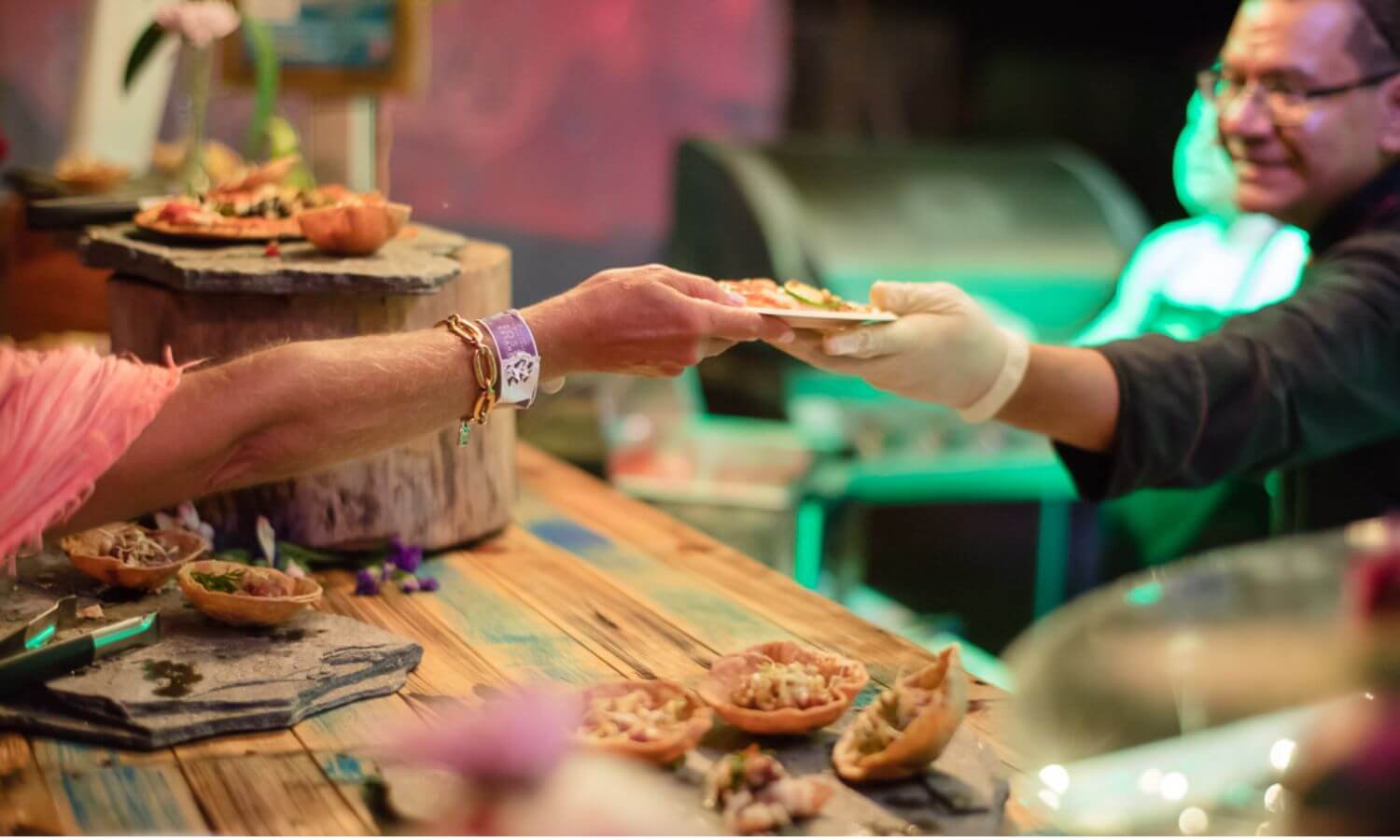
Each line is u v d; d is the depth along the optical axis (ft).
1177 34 13.01
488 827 3.06
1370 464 5.48
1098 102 13.55
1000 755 4.22
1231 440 5.12
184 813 4.02
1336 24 5.28
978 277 10.02
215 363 5.30
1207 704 3.34
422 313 5.39
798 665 4.38
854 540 10.14
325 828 3.98
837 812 3.99
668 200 14.21
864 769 4.08
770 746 4.24
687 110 14.05
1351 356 5.15
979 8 13.60
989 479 9.82
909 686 4.24
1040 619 10.33
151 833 3.95
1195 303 8.39
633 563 5.48
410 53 6.34
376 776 4.16
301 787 4.12
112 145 7.56
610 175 14.05
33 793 4.08
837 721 4.37
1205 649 3.43
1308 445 5.19
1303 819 3.20
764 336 4.71
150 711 4.30
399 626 4.95
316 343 4.44
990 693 4.55
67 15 11.85
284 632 4.68
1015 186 10.84
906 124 14.03
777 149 10.63
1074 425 5.13
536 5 13.44
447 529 5.52
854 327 4.88
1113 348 5.21
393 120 13.23
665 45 13.87
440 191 13.57
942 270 9.95
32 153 11.98
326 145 6.56
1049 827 3.97
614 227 14.16
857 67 13.93
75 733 4.29
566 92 13.73
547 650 4.81
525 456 6.74
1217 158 7.03
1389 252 5.24
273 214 5.80
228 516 5.36
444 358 4.46
